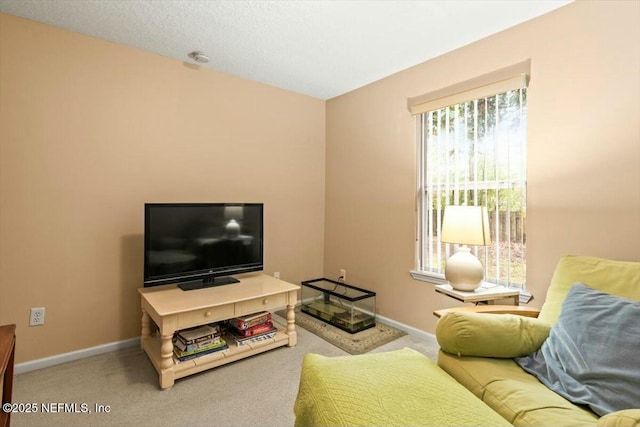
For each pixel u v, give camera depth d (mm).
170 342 2008
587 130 1938
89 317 2402
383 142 3162
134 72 2564
